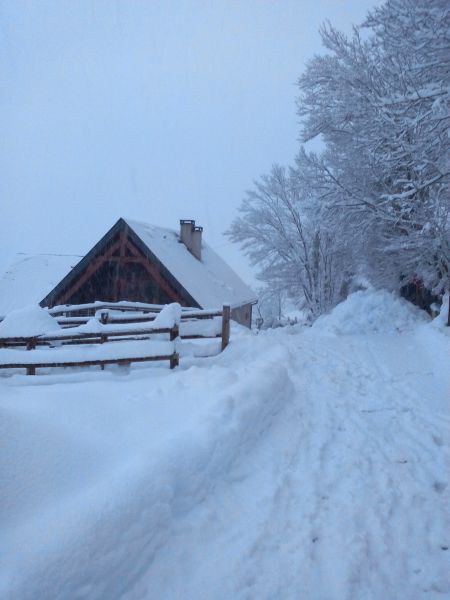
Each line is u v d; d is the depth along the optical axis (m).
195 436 3.79
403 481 4.02
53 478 2.80
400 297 14.00
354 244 14.17
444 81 9.78
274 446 4.62
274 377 5.89
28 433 3.00
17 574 2.08
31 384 6.34
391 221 13.21
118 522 2.59
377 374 7.67
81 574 2.28
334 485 3.92
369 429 5.21
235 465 4.03
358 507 3.59
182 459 3.39
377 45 13.08
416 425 5.34
